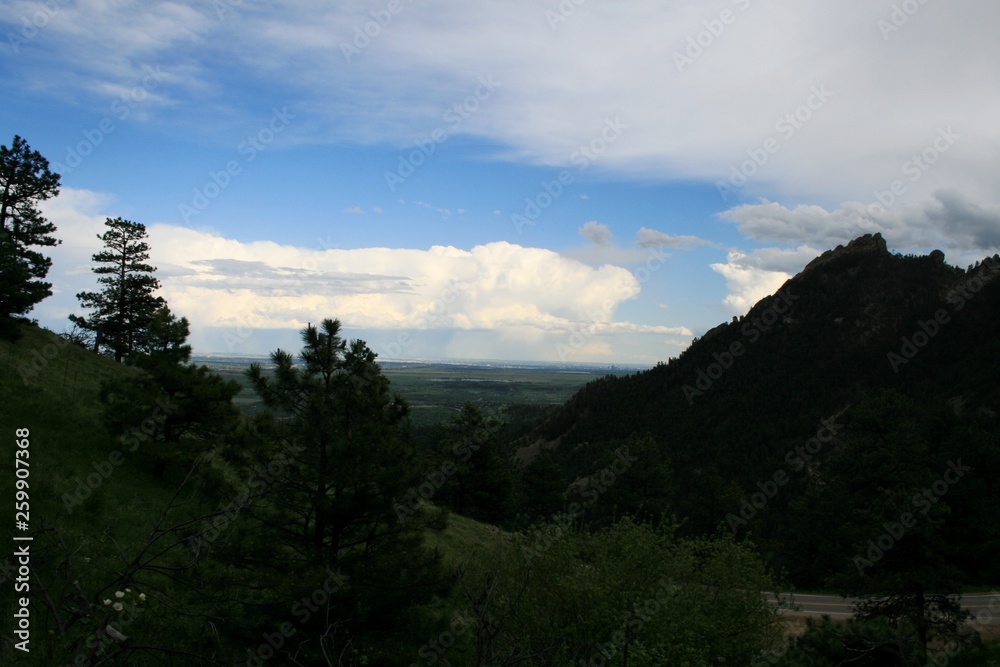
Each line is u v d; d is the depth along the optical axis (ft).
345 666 25.12
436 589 31.17
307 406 31.30
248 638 25.52
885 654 35.09
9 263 88.69
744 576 46.78
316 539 31.12
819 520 133.69
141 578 31.60
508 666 23.39
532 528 47.16
